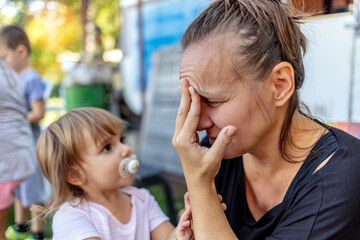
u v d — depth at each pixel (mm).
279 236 788
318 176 771
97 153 1225
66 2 8930
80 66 4801
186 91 841
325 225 730
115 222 1202
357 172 738
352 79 2156
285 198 870
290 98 872
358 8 1662
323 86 2295
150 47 5398
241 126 812
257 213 983
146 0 5219
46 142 1263
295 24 882
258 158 927
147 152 4176
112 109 5473
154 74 4359
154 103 4312
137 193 1393
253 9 812
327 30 2225
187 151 828
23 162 1975
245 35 781
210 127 849
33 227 2371
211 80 792
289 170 896
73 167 1230
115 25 7238
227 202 1057
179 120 860
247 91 790
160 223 1325
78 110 1341
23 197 2418
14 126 1934
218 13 827
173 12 4598
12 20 8320
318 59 2324
